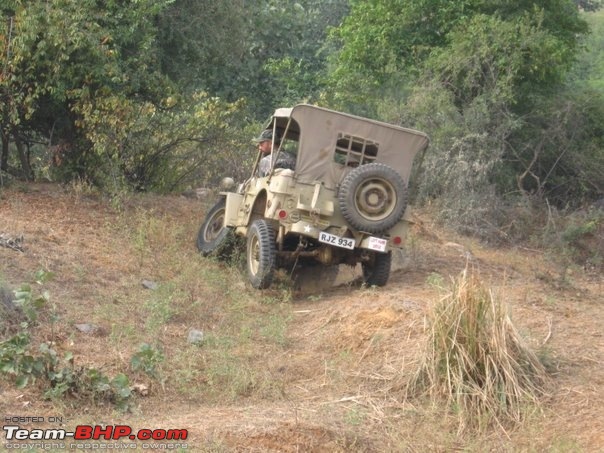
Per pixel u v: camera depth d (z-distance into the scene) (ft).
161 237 42.14
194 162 55.26
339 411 25.89
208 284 37.11
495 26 63.93
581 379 26.94
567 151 66.59
